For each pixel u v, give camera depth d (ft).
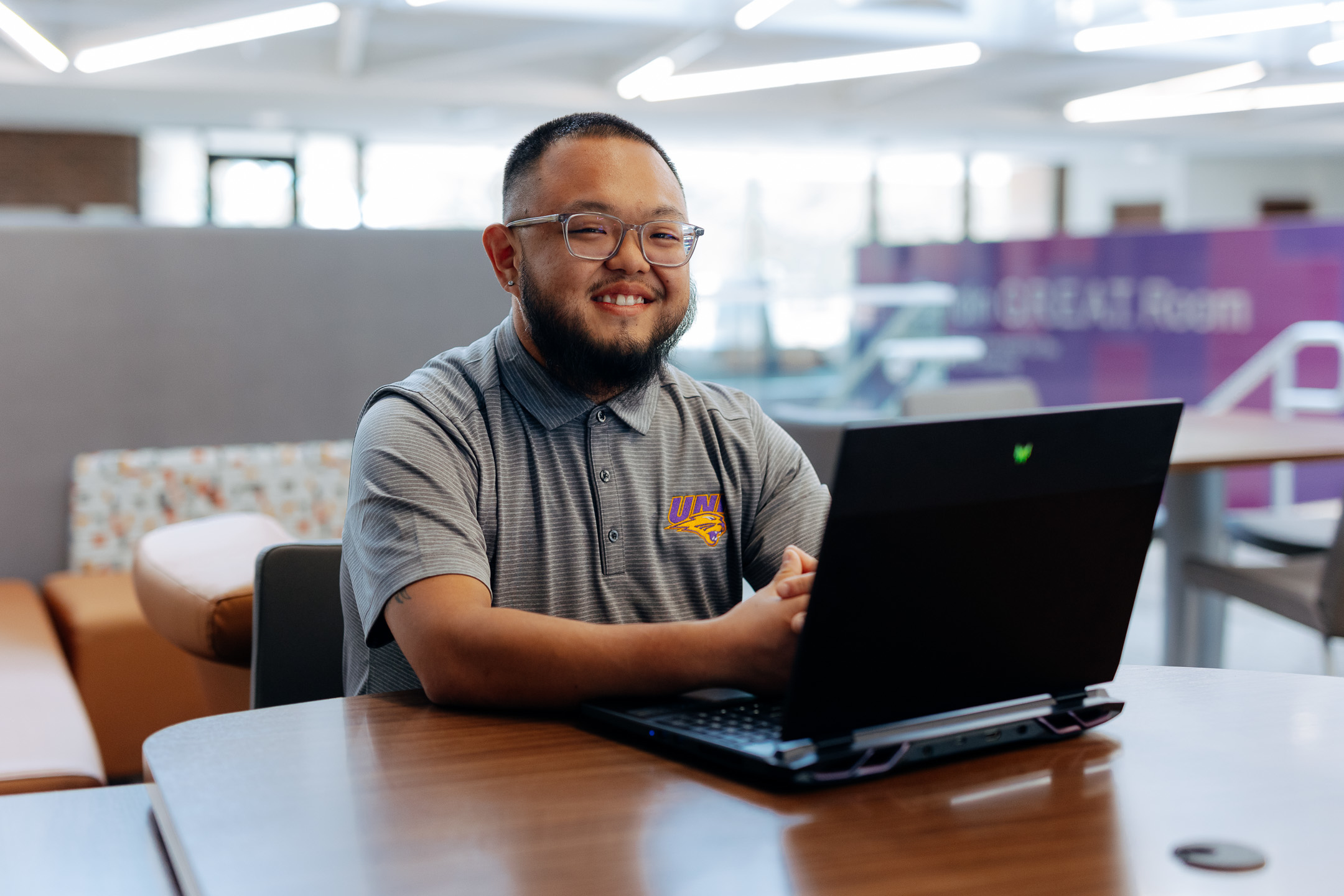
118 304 10.68
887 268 29.45
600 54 29.27
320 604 4.53
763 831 2.42
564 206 3.79
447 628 3.26
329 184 34.60
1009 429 2.72
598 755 2.89
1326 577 8.00
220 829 2.42
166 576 5.48
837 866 2.25
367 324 11.46
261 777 2.72
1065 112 34.01
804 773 2.61
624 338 3.85
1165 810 2.55
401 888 2.16
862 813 2.52
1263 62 27.94
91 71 24.76
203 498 10.66
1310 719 3.19
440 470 3.71
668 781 2.71
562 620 3.27
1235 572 8.97
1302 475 19.99
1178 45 27.43
